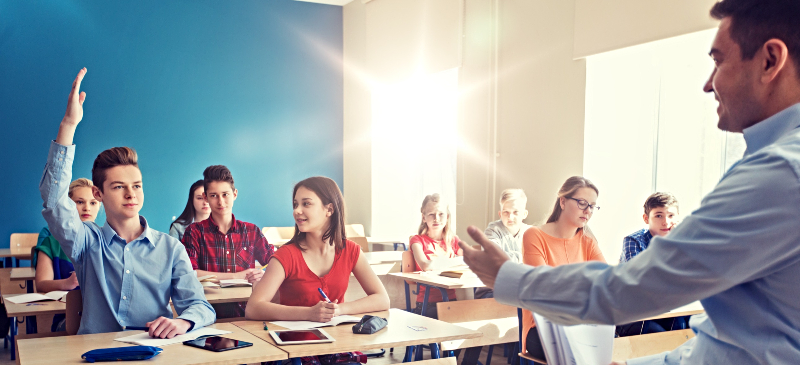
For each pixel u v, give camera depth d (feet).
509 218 13.10
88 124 19.26
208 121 20.98
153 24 20.11
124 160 6.53
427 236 13.76
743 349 2.40
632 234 10.69
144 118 20.04
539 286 2.55
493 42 15.67
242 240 11.74
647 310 2.29
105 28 19.45
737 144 11.14
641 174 12.57
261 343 5.70
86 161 19.25
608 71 12.85
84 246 6.46
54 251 10.55
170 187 20.45
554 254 9.28
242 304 9.97
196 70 20.76
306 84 22.56
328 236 7.47
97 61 19.35
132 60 19.84
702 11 10.29
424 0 18.19
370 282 7.68
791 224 2.09
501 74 15.46
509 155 15.25
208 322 6.42
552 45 13.83
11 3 18.29
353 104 22.58
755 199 2.15
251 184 21.71
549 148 13.98
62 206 6.03
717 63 2.62
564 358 3.29
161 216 20.34
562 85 13.58
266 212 21.98
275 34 21.98
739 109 2.54
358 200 22.45
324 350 5.54
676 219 10.38
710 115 11.41
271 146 22.02
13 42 18.33
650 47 11.80
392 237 20.65
